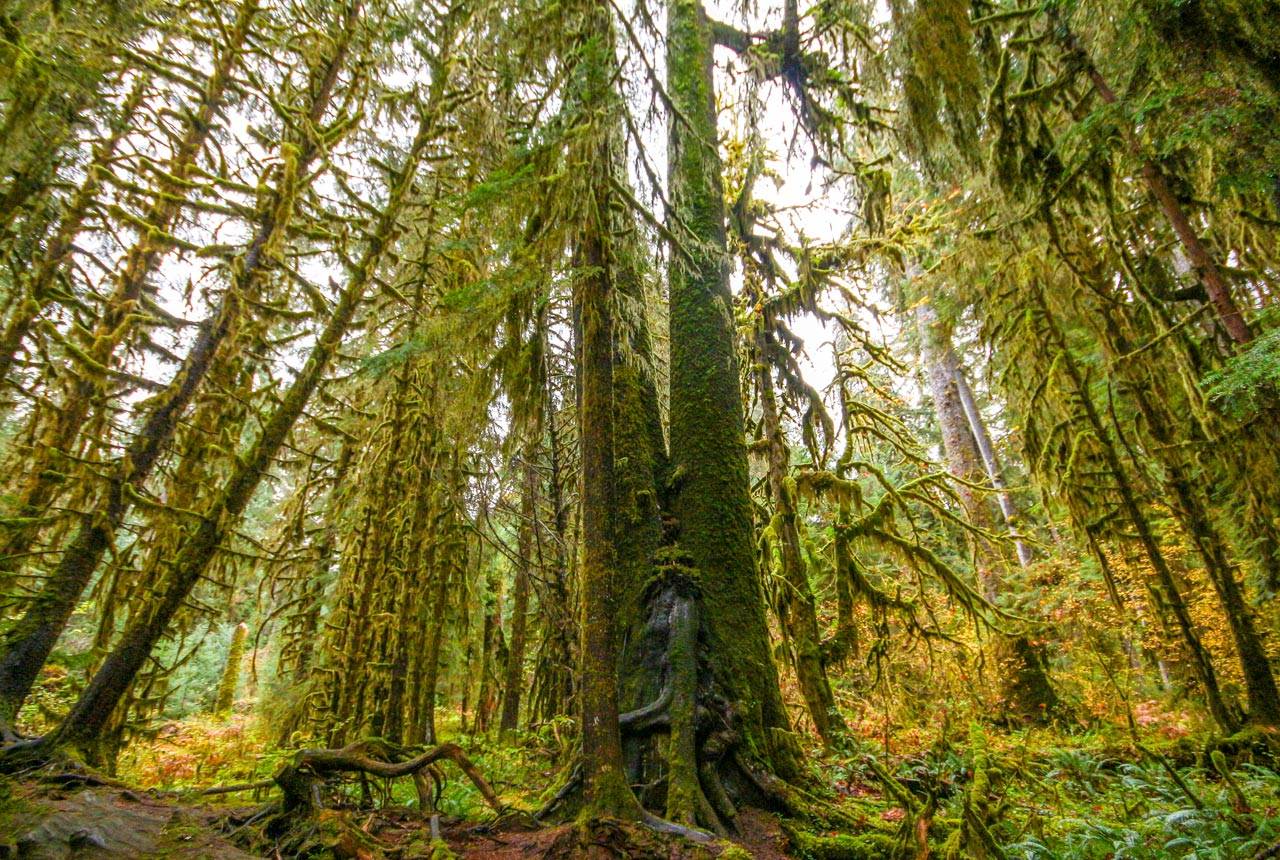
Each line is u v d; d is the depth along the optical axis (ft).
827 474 34.01
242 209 20.49
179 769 25.66
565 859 10.44
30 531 18.21
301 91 22.94
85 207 19.24
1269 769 20.12
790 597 30.60
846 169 34.55
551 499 32.78
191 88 21.65
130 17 18.54
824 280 37.40
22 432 19.77
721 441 20.11
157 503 17.93
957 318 36.04
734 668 16.38
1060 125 26.76
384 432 26.81
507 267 14.07
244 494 17.53
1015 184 25.44
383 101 23.80
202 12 21.26
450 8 20.67
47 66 15.67
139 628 15.85
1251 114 14.08
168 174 19.85
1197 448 24.67
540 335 20.29
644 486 19.10
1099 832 14.62
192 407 22.27
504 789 18.69
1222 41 14.52
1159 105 15.94
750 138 33.53
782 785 14.74
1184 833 14.70
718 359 21.50
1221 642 29.76
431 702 27.17
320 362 19.01
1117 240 24.57
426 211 23.32
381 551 25.12
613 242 14.98
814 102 31.45
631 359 20.06
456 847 11.41
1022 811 16.99
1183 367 23.71
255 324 20.93
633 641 16.66
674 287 23.36
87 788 12.55
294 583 30.48
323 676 26.14
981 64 26.45
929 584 44.98
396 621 23.77
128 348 22.22
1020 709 34.47
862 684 38.29
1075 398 29.14
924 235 34.09
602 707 11.76
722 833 12.69
